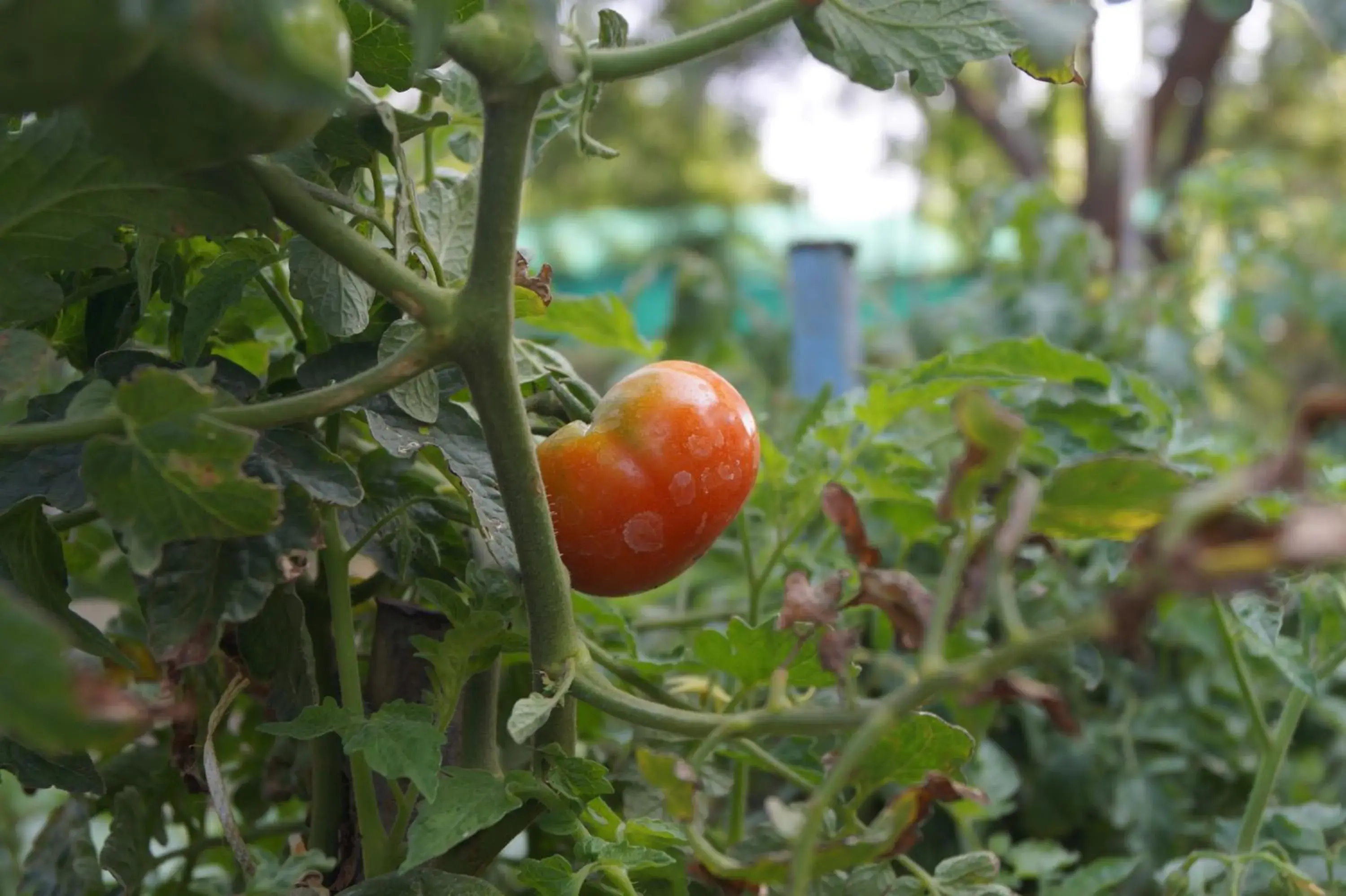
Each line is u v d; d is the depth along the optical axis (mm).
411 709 433
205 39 309
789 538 655
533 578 423
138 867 537
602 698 419
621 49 395
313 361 459
